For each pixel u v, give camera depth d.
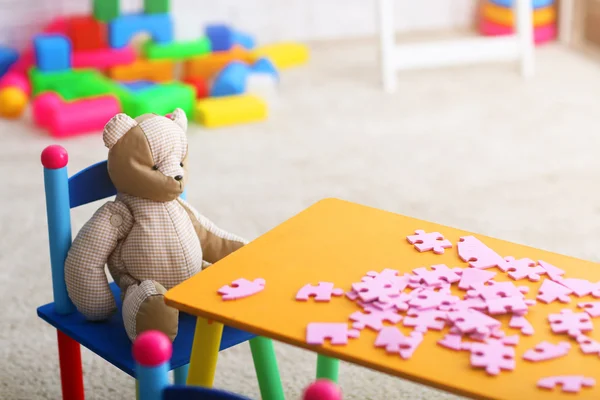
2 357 1.80
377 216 1.45
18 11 3.49
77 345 1.46
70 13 3.58
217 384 1.72
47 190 1.38
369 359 1.06
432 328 1.12
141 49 3.49
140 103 3.01
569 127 3.12
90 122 3.01
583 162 2.82
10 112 3.16
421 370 1.04
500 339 1.10
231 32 3.61
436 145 2.96
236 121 3.17
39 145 2.92
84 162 2.78
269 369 1.48
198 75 3.52
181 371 1.56
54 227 1.40
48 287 2.06
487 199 2.55
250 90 3.35
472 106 3.34
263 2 4.01
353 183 2.66
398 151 2.91
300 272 1.26
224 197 2.55
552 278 1.25
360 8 4.21
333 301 1.19
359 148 2.94
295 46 3.86
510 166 2.79
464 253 1.31
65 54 3.25
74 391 1.49
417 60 3.54
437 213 2.45
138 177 1.37
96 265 1.38
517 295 1.20
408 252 1.33
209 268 1.27
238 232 2.33
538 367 1.04
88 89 3.15
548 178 2.70
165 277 1.40
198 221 1.49
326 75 3.71
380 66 3.74
